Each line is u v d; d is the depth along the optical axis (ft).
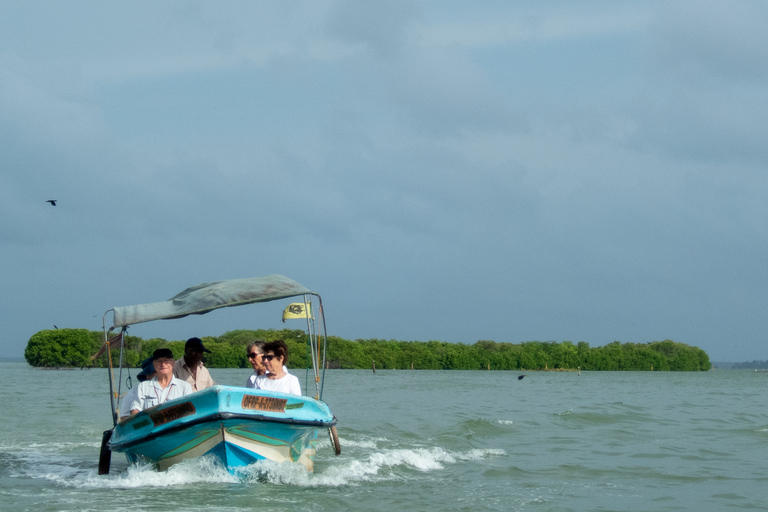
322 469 40.73
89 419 73.36
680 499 34.42
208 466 35.47
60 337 327.67
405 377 264.93
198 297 37.78
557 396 129.08
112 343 38.78
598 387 188.96
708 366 590.96
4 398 106.42
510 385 189.57
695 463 45.44
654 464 44.93
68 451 49.88
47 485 35.40
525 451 50.62
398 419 74.74
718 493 35.94
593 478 39.91
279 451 36.29
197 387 39.37
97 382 172.65
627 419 75.97
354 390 148.46
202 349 39.68
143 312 37.19
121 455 47.96
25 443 54.13
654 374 468.75
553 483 38.22
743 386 214.07
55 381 179.93
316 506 31.07
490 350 520.01
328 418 38.17
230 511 29.60
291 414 35.53
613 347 564.30
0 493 33.09
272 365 37.78
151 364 38.50
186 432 33.91
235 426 33.81
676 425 69.87
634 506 32.81
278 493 33.47
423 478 39.09
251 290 38.09
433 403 103.55
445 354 493.77
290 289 38.73
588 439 57.93
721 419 77.05
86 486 34.96
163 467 36.63
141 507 30.12
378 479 38.45
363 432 61.21
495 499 33.73
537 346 549.54
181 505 30.53
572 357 540.52
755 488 37.27
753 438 58.70
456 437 57.47
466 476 39.99
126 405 36.94
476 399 115.34
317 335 40.65
